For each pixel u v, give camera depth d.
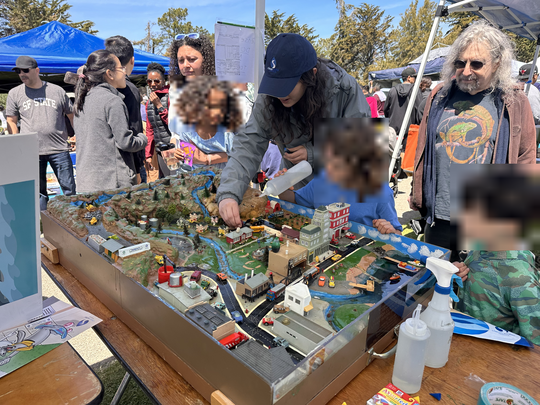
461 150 2.13
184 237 2.00
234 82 2.34
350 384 1.10
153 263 1.53
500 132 2.04
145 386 1.10
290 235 1.93
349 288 1.49
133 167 3.10
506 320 1.48
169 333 1.15
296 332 1.11
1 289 1.19
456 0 3.63
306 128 2.21
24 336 1.19
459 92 2.20
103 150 2.81
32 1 28.52
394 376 1.06
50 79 7.23
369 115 2.24
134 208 2.16
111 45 2.96
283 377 0.84
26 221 1.18
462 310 1.60
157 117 4.16
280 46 1.78
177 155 3.24
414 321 1.02
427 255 1.70
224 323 1.07
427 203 2.35
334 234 1.87
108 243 1.51
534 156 2.07
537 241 1.20
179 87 2.27
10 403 0.95
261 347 0.99
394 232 1.87
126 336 1.33
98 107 2.72
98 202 2.14
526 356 1.19
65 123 4.36
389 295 1.19
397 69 13.41
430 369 1.13
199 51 2.80
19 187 1.13
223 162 3.22
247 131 2.35
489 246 1.27
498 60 1.95
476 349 1.22
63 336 1.21
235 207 2.08
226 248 1.88
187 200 2.33
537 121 5.05
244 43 2.76
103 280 1.49
